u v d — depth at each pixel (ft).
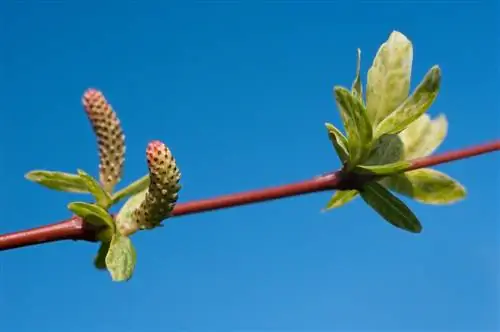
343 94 0.96
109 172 0.96
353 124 0.96
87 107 0.96
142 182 0.95
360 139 0.97
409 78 0.99
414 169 0.96
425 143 1.01
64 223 0.92
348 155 0.97
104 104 0.96
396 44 0.99
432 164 0.96
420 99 0.98
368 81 0.99
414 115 0.98
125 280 0.90
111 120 0.96
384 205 0.99
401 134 1.01
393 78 0.99
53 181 0.94
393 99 0.99
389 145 1.00
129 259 0.91
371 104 0.99
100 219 0.92
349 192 1.03
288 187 0.95
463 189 1.00
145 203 0.91
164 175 0.90
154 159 0.90
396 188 1.01
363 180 0.97
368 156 0.99
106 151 0.96
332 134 0.97
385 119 0.98
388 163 1.00
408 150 1.01
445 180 1.00
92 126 0.96
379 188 0.99
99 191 0.94
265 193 0.95
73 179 0.95
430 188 1.00
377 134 0.98
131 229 0.92
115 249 0.91
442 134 1.01
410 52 0.99
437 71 0.97
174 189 0.91
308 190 0.96
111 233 0.92
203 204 0.93
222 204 0.94
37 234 0.91
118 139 0.96
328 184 0.97
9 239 0.91
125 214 0.93
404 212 0.99
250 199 0.94
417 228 0.99
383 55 0.99
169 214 0.91
